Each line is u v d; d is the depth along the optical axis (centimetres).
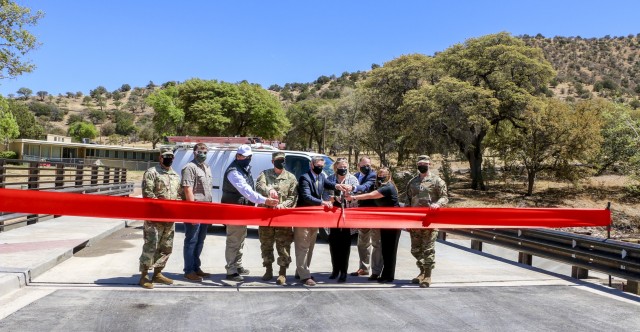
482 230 1136
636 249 727
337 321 559
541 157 4122
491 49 4272
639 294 745
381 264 797
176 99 7662
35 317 532
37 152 6334
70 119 16025
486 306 642
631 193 4003
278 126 7812
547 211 789
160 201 666
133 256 933
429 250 749
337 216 725
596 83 16275
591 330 550
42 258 789
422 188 775
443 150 4325
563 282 818
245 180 731
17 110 9512
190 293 664
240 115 7569
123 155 6781
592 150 3916
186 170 711
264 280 761
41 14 2512
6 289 630
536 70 4291
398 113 4816
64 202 641
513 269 930
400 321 565
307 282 736
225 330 516
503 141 4331
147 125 11538
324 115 6284
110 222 1370
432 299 673
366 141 5238
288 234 735
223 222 691
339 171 750
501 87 4141
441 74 4719
